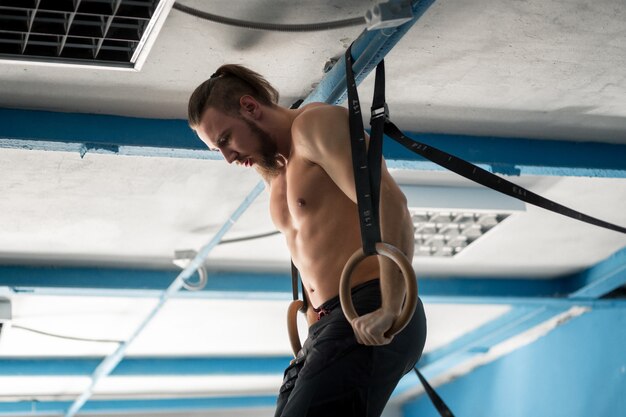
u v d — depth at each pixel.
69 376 7.84
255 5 3.20
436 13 3.35
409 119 4.23
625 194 5.34
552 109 4.18
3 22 3.03
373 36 2.96
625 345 6.91
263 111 2.48
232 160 2.49
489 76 3.85
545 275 6.80
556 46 3.62
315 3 3.21
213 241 5.29
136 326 7.09
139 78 3.68
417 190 5.16
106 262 5.89
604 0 3.32
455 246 6.03
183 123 4.00
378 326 2.00
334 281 2.32
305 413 2.13
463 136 4.39
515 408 8.31
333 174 2.31
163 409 9.33
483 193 5.25
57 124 3.88
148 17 3.03
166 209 5.12
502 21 3.42
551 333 7.83
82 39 3.18
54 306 6.63
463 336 8.26
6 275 5.79
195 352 8.18
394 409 10.15
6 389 8.46
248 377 8.85
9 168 4.52
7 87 3.72
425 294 6.64
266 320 7.46
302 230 2.39
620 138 4.51
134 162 4.53
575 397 7.49
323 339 2.22
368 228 2.12
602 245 6.24
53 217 5.15
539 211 5.54
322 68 3.64
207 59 3.55
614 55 3.70
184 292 6.09
